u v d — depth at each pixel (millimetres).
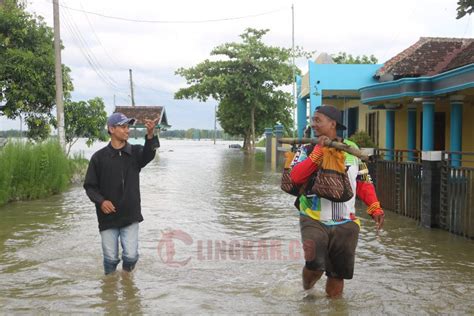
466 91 10938
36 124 17516
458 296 5070
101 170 5402
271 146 28203
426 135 11602
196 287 5332
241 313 4566
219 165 25406
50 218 9523
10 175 11453
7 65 16391
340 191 4430
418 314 4570
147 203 11547
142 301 4902
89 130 20391
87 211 10359
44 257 6609
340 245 4609
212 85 32906
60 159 13383
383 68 15008
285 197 12664
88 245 7281
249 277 5691
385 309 4680
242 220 9359
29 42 17547
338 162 4480
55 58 16625
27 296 5055
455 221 7973
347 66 16219
